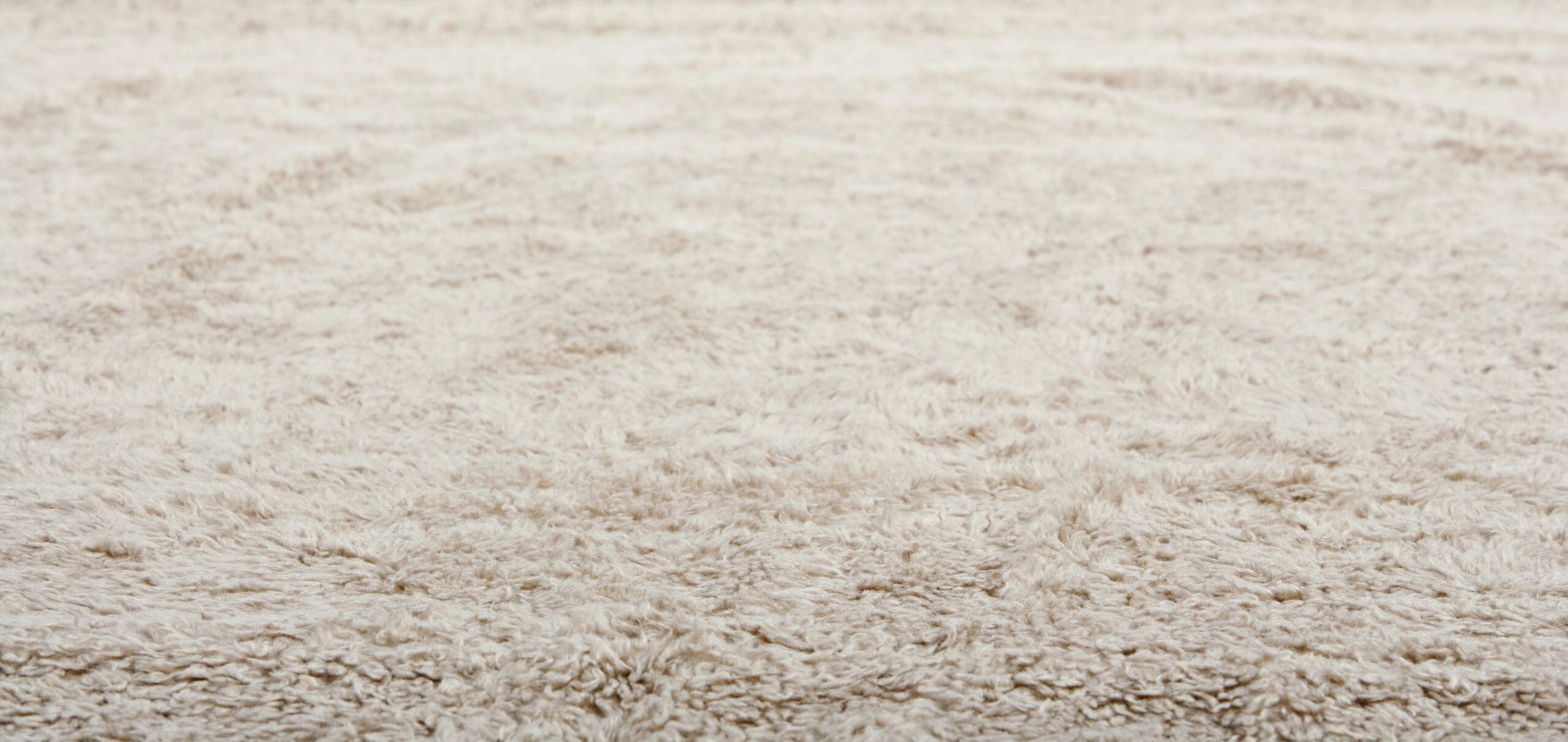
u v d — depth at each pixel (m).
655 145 1.41
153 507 0.75
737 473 0.80
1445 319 1.00
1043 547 0.72
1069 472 0.80
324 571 0.70
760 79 1.66
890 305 1.04
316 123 1.46
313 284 1.07
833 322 1.01
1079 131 1.46
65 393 0.88
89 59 1.68
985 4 2.10
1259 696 0.60
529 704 0.59
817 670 0.62
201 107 1.51
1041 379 0.92
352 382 0.91
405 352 0.96
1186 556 0.71
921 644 0.64
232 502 0.76
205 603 0.66
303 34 1.86
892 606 0.67
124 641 0.62
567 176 1.31
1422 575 0.69
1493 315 1.01
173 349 0.95
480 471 0.80
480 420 0.86
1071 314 1.02
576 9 2.01
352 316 1.01
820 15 2.01
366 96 1.57
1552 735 0.57
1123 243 1.16
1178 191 1.28
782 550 0.72
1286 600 0.67
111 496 0.75
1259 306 1.03
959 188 1.29
